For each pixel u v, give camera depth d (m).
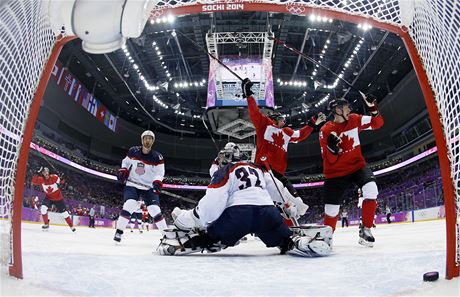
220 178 3.43
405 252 3.26
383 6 2.20
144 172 5.59
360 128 4.71
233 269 2.58
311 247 3.25
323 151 4.85
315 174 37.66
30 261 2.64
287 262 2.97
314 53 25.62
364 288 1.93
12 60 1.85
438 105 1.96
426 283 1.92
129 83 29.94
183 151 39.44
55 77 24.33
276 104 34.28
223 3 2.66
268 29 17.14
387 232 8.93
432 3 1.88
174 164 39.41
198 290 1.93
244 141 21.92
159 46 25.17
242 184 3.52
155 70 28.80
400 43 22.12
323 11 2.46
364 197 4.48
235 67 16.66
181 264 2.80
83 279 2.10
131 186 5.58
